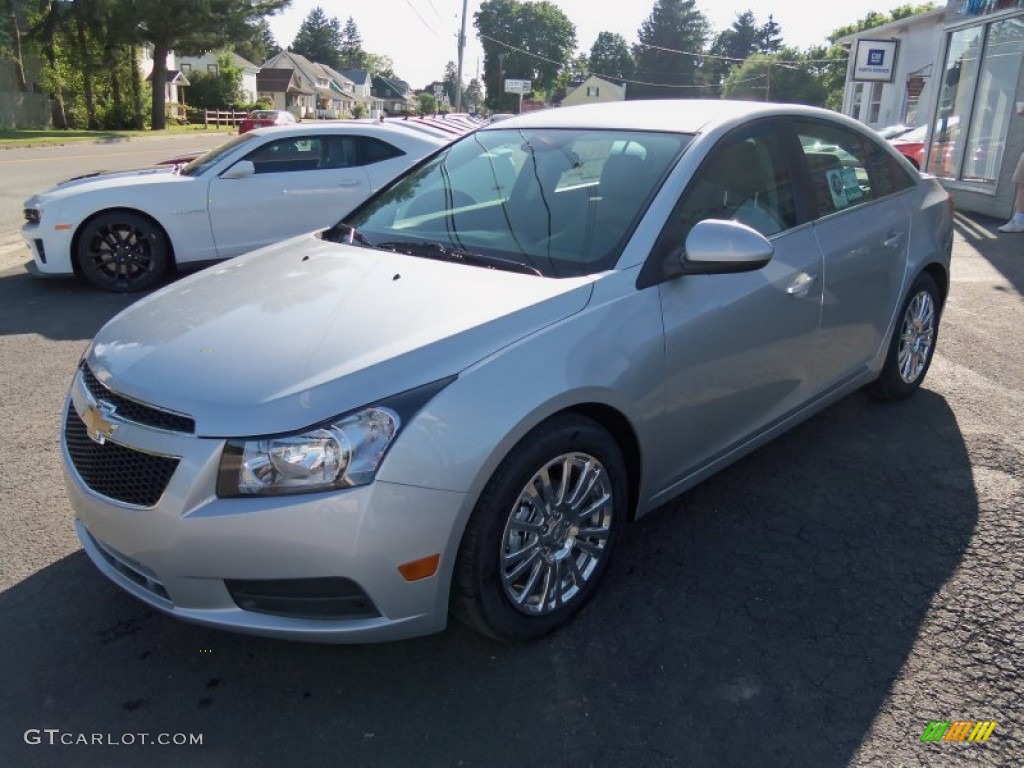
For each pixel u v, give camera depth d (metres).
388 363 2.39
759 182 3.51
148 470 2.39
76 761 2.30
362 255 3.27
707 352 3.08
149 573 2.44
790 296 3.45
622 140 3.48
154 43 47.34
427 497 2.31
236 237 7.96
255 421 2.29
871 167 4.27
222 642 2.79
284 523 2.26
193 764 2.29
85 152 27.05
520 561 2.63
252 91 87.06
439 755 2.32
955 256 9.05
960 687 2.56
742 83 76.56
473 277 2.91
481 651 2.74
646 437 2.92
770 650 2.73
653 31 99.62
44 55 44.12
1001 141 12.16
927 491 3.77
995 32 12.39
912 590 3.04
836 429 4.44
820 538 3.39
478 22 96.25
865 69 24.12
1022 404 4.76
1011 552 3.28
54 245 7.44
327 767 2.28
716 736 2.38
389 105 133.50
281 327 2.66
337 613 2.37
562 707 2.49
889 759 2.29
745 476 3.93
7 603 2.97
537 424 2.53
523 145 3.75
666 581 3.10
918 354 4.74
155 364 2.55
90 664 2.68
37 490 3.78
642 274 2.92
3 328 6.41
